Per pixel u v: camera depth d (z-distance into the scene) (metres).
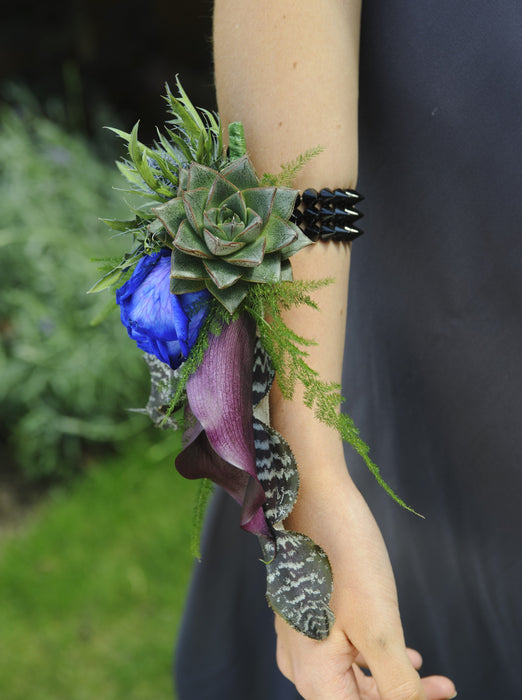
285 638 0.63
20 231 1.88
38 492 1.80
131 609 1.40
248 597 0.88
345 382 0.82
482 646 0.83
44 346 1.80
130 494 1.69
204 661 0.91
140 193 0.58
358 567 0.60
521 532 0.77
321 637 0.58
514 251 0.69
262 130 0.60
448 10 0.67
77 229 1.99
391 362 0.79
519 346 0.72
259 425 0.56
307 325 0.60
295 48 0.59
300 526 0.61
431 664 0.86
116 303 0.57
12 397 1.85
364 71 0.71
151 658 1.29
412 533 0.82
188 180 0.53
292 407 0.60
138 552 1.52
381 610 0.59
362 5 0.70
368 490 0.83
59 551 1.54
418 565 0.83
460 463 0.78
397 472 0.81
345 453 0.83
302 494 0.61
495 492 0.77
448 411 0.77
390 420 0.80
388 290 0.77
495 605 0.80
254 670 0.91
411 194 0.73
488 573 0.80
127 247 1.90
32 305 1.81
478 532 0.79
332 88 0.60
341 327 0.62
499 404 0.74
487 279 0.72
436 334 0.75
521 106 0.66
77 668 1.29
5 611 1.41
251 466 0.53
